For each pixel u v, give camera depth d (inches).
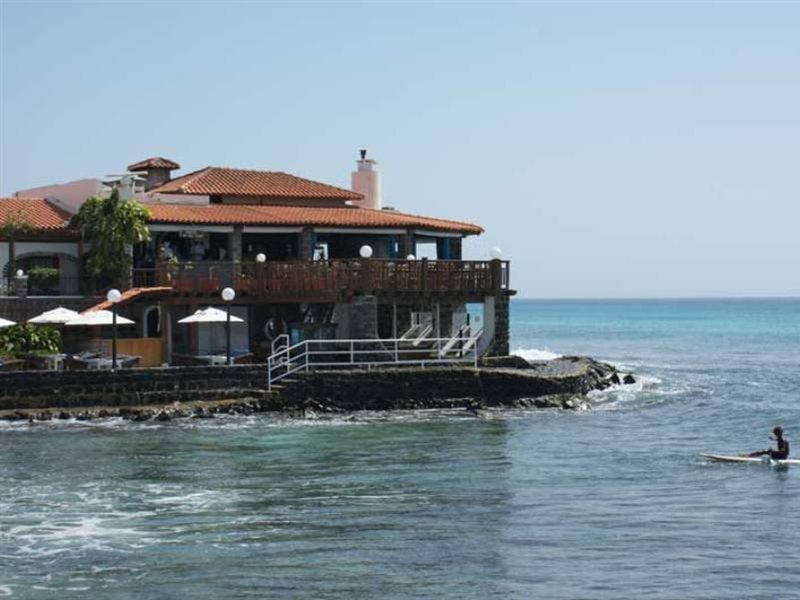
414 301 2276.1
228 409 1937.7
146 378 1921.8
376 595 970.1
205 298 2268.7
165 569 1037.8
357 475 1462.8
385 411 2025.1
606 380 2605.8
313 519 1222.3
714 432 1914.4
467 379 2096.5
